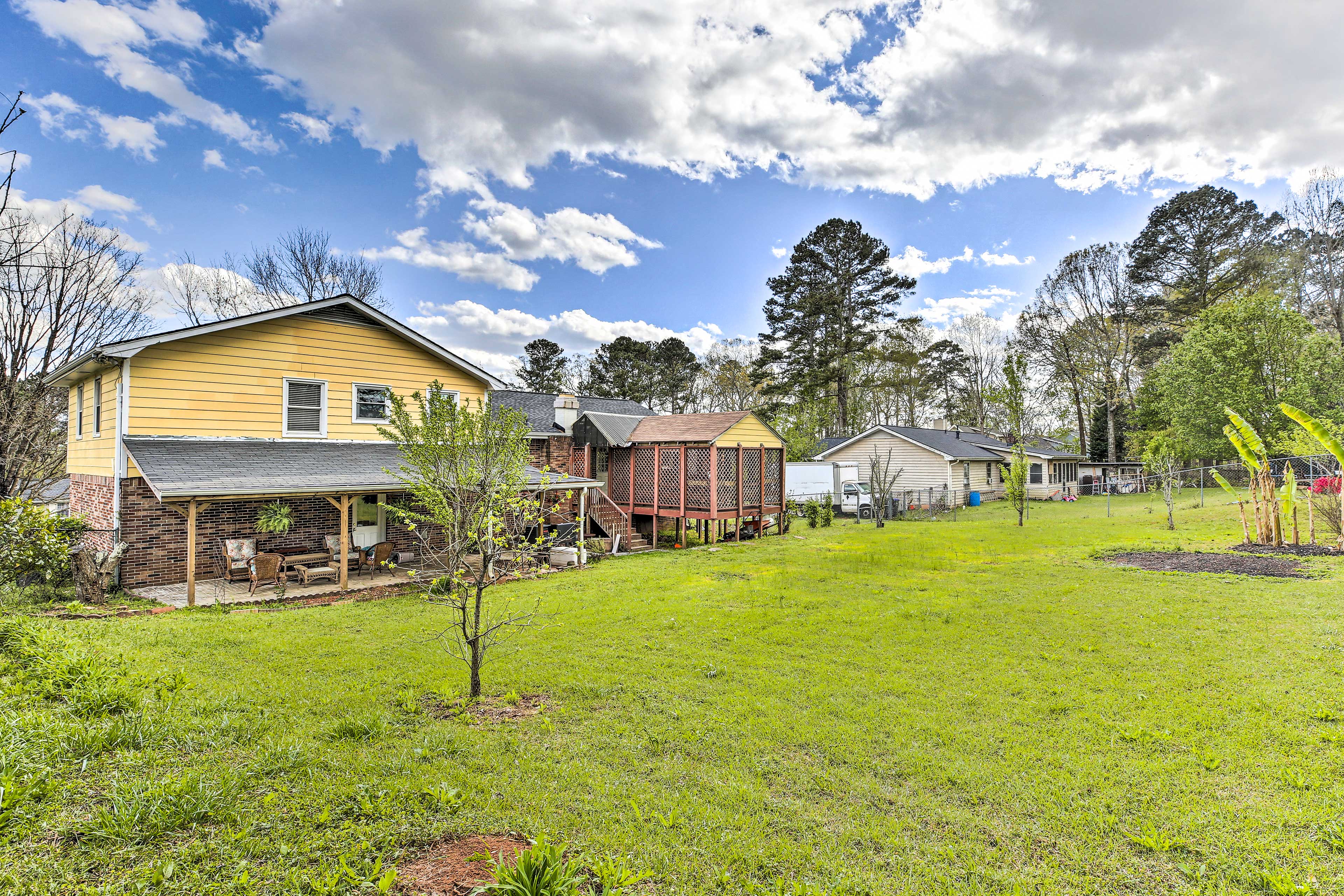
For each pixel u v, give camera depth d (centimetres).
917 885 322
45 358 1720
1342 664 640
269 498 1331
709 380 5822
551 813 378
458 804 376
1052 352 4459
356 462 1352
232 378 1291
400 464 1391
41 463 1852
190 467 1123
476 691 593
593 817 378
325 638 809
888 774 450
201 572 1250
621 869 312
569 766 448
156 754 400
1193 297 3900
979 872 334
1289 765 444
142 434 1182
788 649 774
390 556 1385
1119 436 4488
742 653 758
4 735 379
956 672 680
